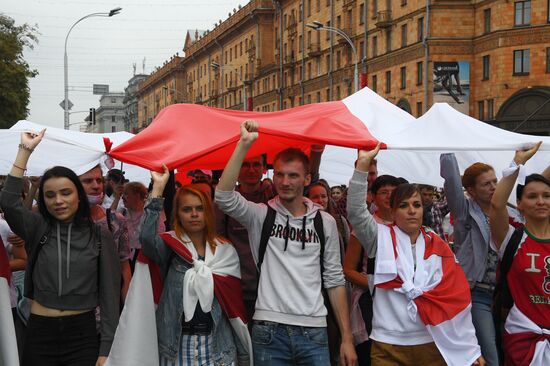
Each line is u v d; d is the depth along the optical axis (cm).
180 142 453
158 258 432
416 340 436
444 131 508
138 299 429
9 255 556
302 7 6088
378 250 445
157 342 430
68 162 702
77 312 432
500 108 3831
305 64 6109
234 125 470
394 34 4522
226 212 441
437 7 4022
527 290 454
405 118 573
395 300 441
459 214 509
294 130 448
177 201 435
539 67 3712
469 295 443
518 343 456
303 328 430
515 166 464
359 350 528
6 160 748
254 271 486
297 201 447
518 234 463
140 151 443
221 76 8231
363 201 446
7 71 4272
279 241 439
